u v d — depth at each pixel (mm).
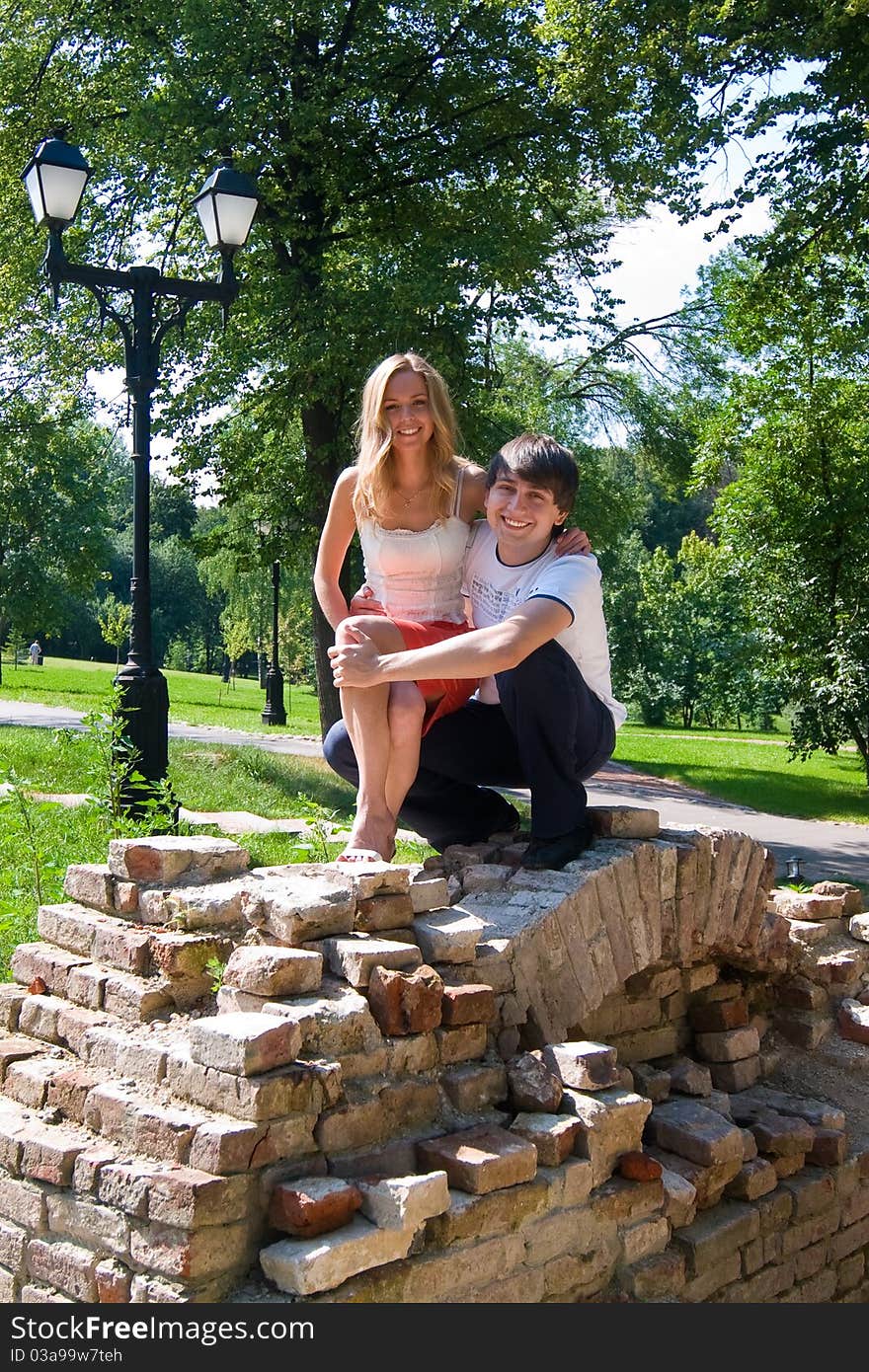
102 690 34469
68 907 2865
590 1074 2660
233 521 19469
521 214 16328
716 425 20609
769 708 40906
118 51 16141
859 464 19375
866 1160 3541
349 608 3635
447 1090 2529
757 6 13133
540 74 16031
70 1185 2246
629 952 3223
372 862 2840
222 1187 2023
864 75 13086
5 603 37344
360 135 16141
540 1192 2418
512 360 25203
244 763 13891
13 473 32469
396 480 3367
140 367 8758
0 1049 2609
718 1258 2943
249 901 2578
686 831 3617
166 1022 2449
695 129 14211
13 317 17953
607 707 3492
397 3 15852
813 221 14805
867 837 15438
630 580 44781
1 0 16312
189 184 15867
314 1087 2189
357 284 15508
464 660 2959
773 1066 3885
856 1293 3512
